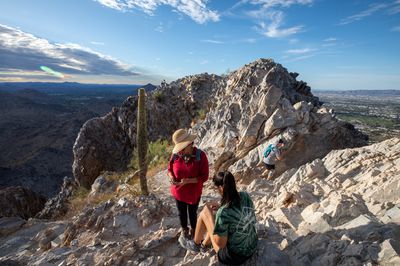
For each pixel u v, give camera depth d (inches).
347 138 571.8
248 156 551.8
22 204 749.3
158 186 575.5
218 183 162.2
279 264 171.3
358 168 323.6
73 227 321.1
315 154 532.4
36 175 3836.1
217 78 1238.3
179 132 209.5
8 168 3796.8
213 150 650.8
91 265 227.3
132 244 232.7
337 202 220.7
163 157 828.6
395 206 203.6
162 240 229.9
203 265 187.5
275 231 217.8
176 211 327.9
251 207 163.0
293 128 542.3
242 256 158.9
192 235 223.3
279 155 483.8
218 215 155.1
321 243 182.1
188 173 207.8
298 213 243.3
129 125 1135.6
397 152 326.3
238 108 713.6
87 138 1148.5
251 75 802.2
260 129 591.8
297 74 917.8
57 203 759.7
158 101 1197.1
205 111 1080.2
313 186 301.6
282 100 603.5
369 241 167.5
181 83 1279.5
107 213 319.9
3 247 363.9
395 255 148.6
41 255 286.8
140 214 310.0
